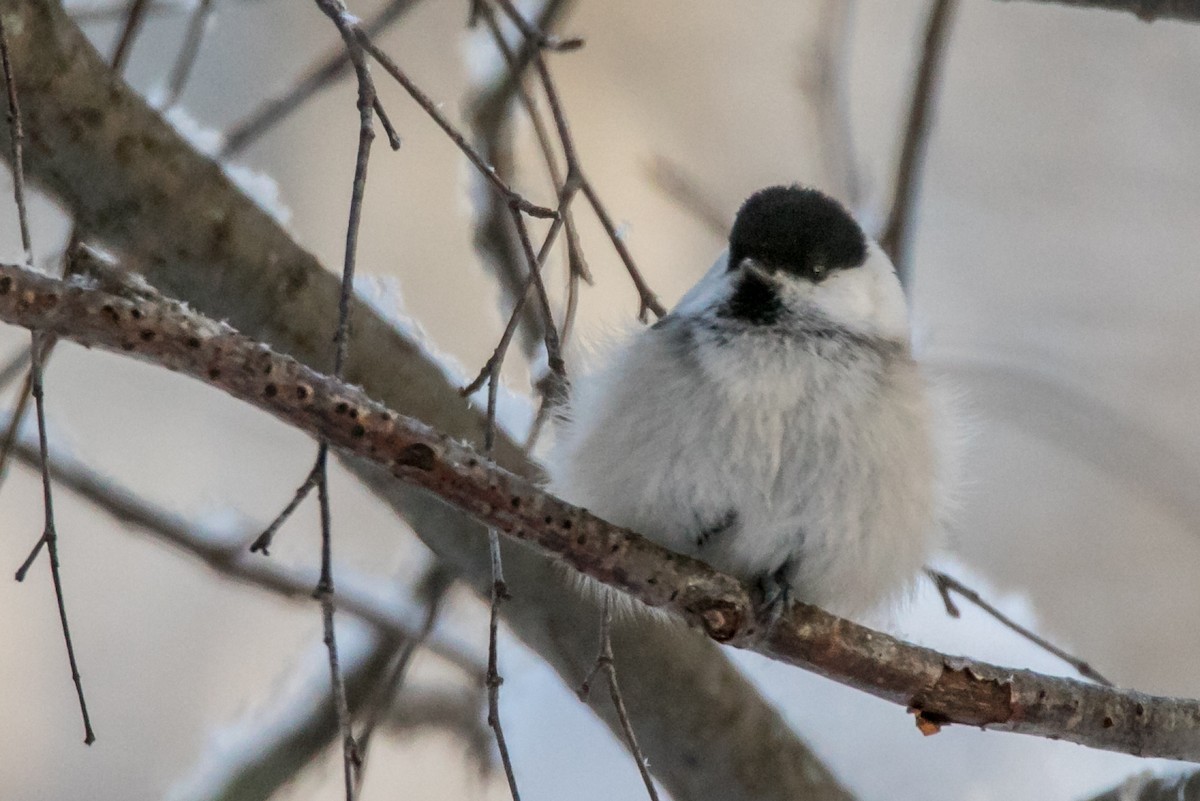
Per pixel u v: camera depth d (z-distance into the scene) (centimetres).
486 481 478
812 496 611
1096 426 1082
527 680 783
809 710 779
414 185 1183
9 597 1158
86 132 566
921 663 545
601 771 736
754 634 539
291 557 800
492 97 787
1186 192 1354
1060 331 1297
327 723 742
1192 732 552
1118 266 1334
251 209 606
